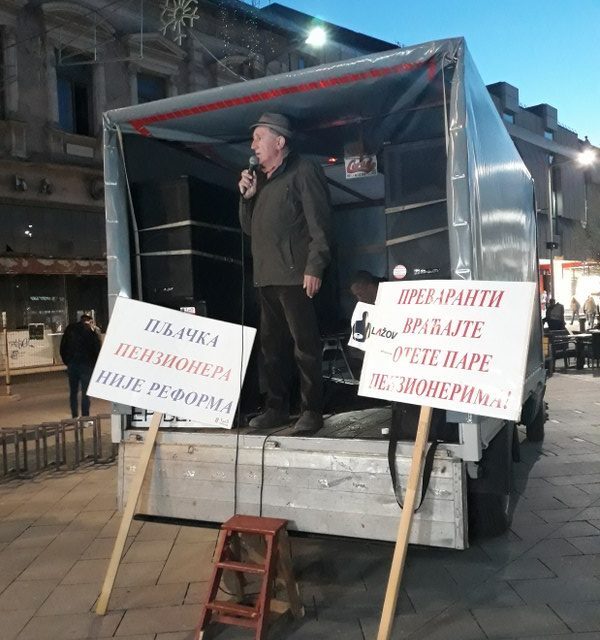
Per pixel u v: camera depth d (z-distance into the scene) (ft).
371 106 13.15
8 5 50.47
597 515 16.66
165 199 14.25
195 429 13.28
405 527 10.36
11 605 12.69
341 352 18.80
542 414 24.30
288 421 13.91
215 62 62.28
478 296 10.56
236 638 11.17
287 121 13.26
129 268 14.05
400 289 11.18
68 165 54.13
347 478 11.57
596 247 120.67
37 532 16.80
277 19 67.62
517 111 114.62
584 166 127.13
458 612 11.73
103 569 14.25
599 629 10.97
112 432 13.53
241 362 12.19
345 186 19.16
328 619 11.64
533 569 13.48
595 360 49.37
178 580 13.55
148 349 12.57
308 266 12.73
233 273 15.98
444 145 11.98
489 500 14.30
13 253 50.75
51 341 53.88
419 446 10.49
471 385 10.25
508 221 16.10
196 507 12.66
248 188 13.51
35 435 22.89
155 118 13.60
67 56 53.11
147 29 58.29
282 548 11.23
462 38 11.03
